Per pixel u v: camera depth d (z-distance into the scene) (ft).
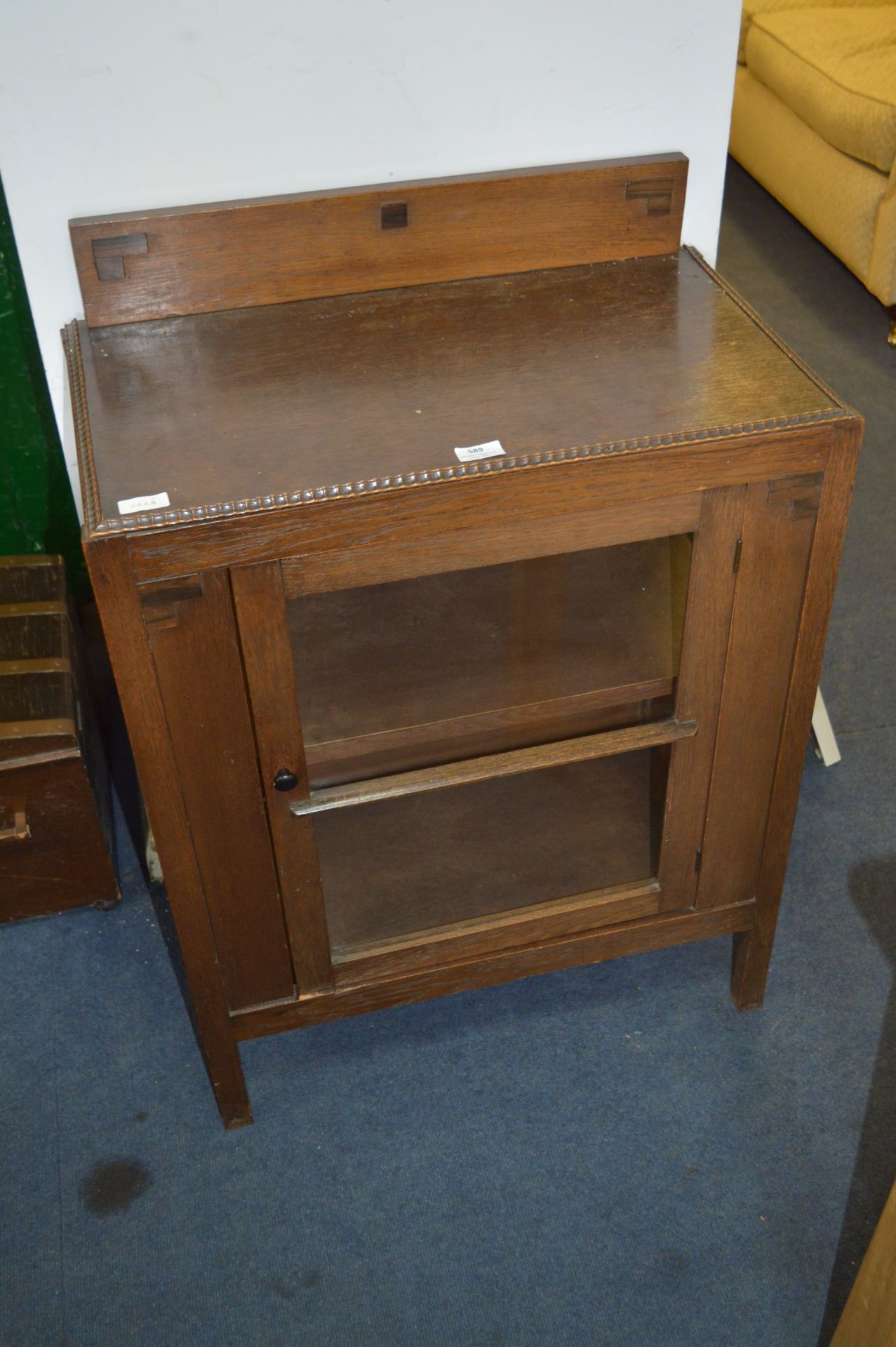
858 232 8.88
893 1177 4.37
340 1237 4.26
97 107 3.67
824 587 3.70
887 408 8.16
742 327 3.79
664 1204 4.33
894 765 5.96
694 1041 4.84
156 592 3.14
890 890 5.39
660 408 3.40
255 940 4.04
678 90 4.05
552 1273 4.14
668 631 3.88
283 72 3.73
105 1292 4.12
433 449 3.25
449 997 5.02
